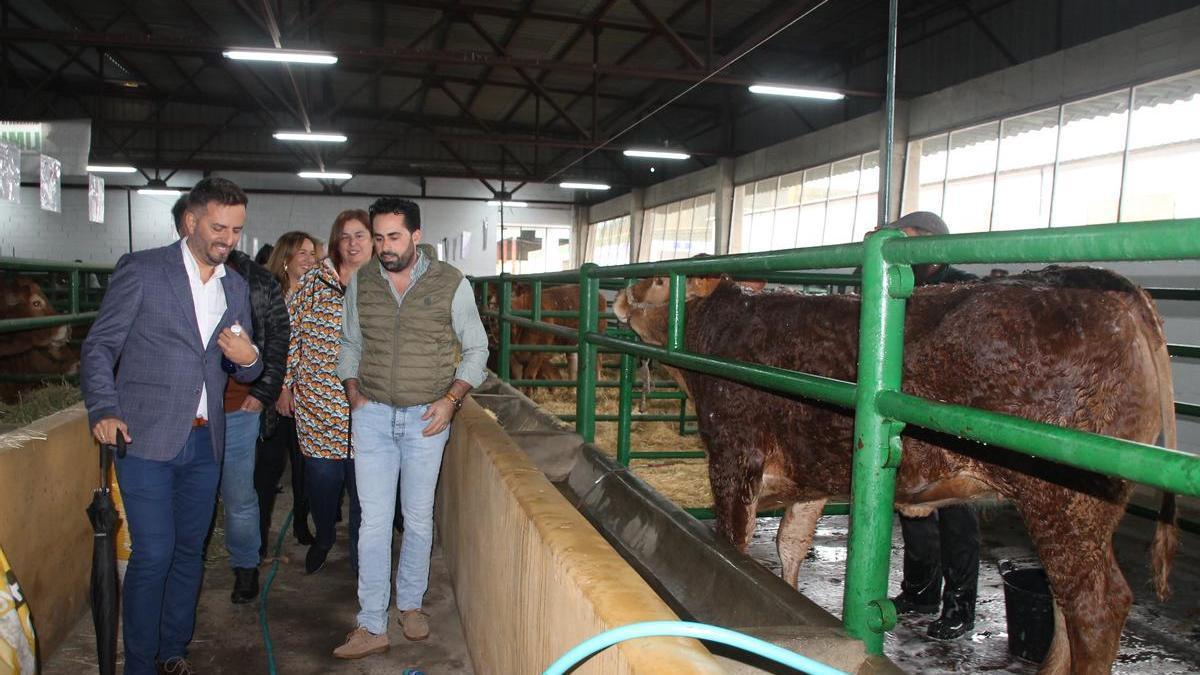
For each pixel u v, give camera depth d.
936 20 13.84
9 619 1.94
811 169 16.81
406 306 3.04
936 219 3.66
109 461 2.62
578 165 27.25
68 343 7.61
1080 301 2.33
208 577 4.00
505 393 6.21
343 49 12.30
